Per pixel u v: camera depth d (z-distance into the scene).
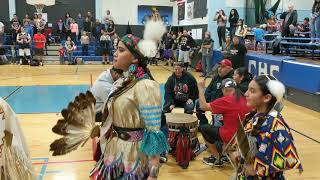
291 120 6.84
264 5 14.28
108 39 17.17
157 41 2.05
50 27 19.84
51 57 17.67
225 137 3.75
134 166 1.98
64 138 1.93
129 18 21.30
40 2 16.98
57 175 4.02
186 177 4.07
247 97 2.14
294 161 1.96
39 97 8.62
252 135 2.04
